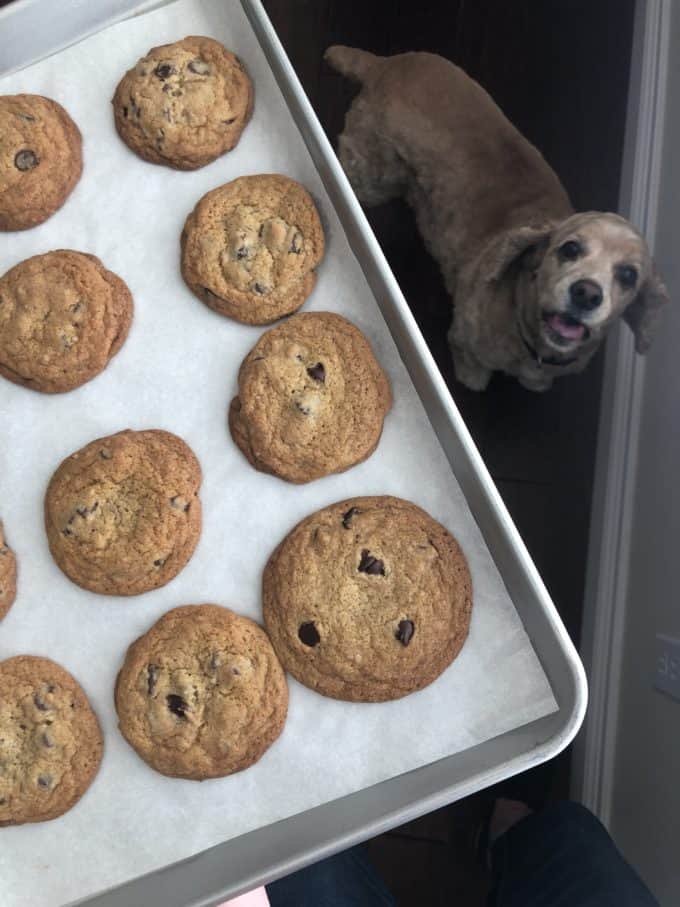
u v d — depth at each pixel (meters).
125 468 0.39
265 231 0.40
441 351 0.69
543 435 0.69
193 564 0.39
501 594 0.38
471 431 0.68
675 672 0.54
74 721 0.38
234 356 0.41
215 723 0.37
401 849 0.66
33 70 0.43
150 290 0.41
